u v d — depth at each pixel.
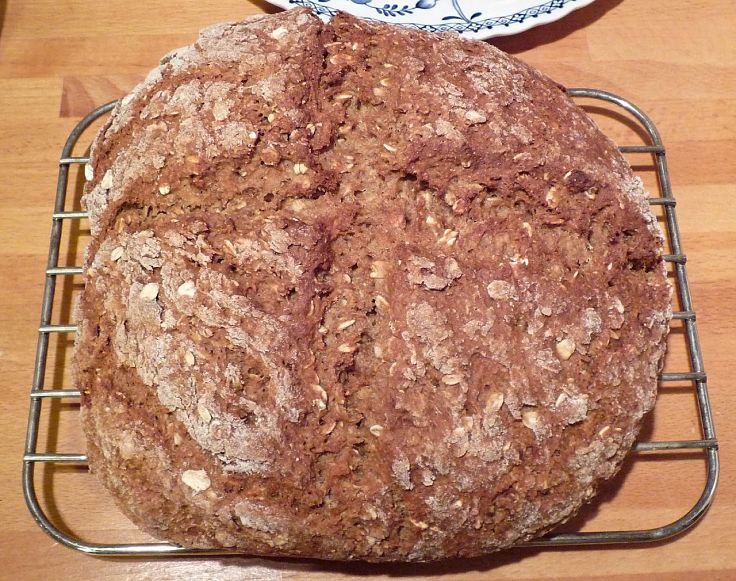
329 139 0.31
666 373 0.37
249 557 0.35
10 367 0.37
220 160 0.31
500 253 0.31
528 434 0.30
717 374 0.38
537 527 0.31
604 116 0.42
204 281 0.30
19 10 0.44
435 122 0.32
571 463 0.31
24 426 0.37
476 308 0.30
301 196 0.31
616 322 0.31
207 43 0.34
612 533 0.33
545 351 0.30
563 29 0.44
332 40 0.33
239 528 0.30
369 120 0.32
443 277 0.30
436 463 0.29
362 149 0.32
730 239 0.40
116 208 0.32
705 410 0.35
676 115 0.43
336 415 0.30
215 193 0.31
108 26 0.44
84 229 0.40
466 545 0.31
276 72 0.32
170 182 0.31
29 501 0.33
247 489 0.30
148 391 0.30
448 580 0.35
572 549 0.36
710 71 0.44
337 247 0.31
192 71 0.33
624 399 0.31
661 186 0.39
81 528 0.35
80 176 0.40
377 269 0.30
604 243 0.32
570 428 0.31
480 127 0.32
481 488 0.30
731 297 0.40
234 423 0.29
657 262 0.33
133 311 0.30
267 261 0.30
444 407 0.30
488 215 0.31
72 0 0.44
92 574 0.35
